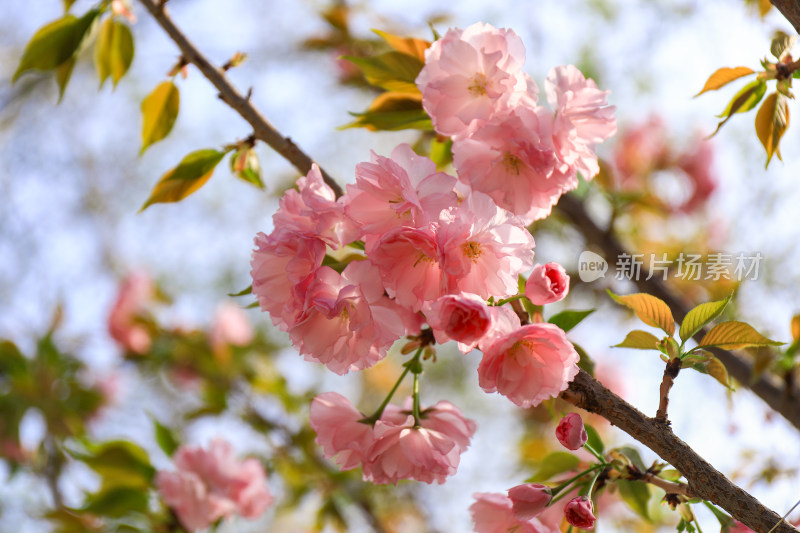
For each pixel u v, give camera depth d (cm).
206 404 210
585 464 126
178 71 129
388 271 112
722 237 183
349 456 118
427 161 113
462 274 111
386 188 112
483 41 116
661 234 187
